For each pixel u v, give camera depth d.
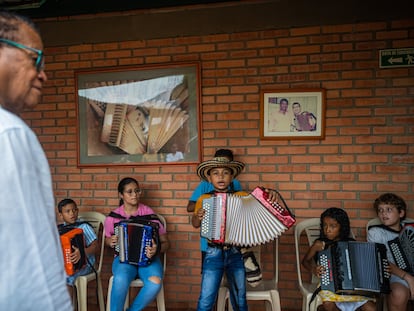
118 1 3.06
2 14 0.83
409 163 2.79
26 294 0.72
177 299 3.12
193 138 3.06
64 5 3.12
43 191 0.80
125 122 3.17
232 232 2.29
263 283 2.59
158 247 2.56
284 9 2.91
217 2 2.98
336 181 2.89
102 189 3.23
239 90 2.99
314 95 2.88
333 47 2.87
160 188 3.13
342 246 2.24
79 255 2.35
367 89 2.83
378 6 2.79
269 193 2.34
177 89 3.07
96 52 3.21
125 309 2.62
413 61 2.76
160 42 3.10
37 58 0.87
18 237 0.71
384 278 2.15
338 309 2.25
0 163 0.70
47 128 3.31
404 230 2.45
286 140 2.95
